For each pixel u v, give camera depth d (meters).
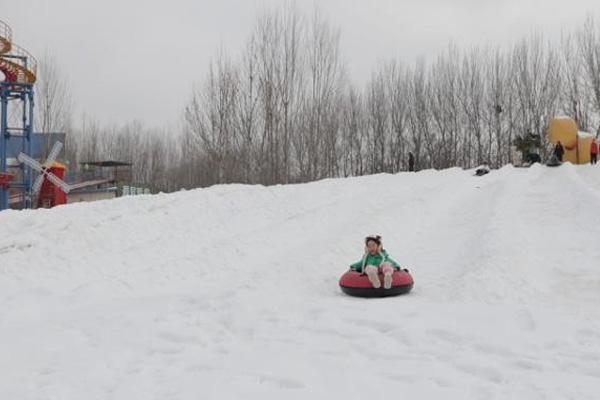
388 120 48.66
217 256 11.30
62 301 8.67
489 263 9.07
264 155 29.80
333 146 33.59
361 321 6.75
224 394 4.62
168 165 63.59
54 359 5.80
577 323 6.21
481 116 48.44
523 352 5.40
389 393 4.54
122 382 5.04
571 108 44.91
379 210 14.95
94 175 44.47
